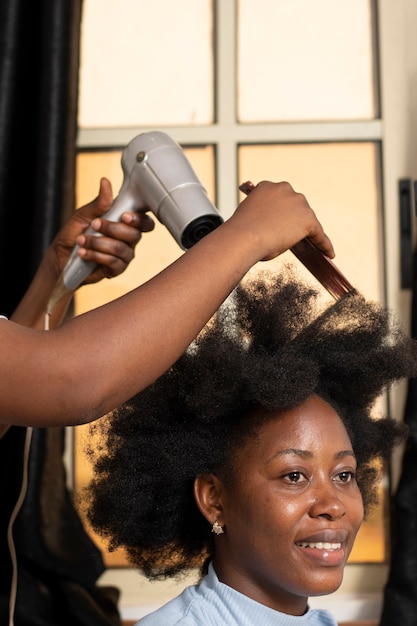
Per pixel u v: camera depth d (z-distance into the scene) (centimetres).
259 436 110
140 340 77
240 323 118
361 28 202
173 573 128
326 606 182
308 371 109
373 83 201
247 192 108
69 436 190
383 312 122
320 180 198
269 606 111
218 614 111
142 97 204
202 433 115
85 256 128
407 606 167
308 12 203
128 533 123
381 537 187
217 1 204
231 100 201
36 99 188
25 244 186
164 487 120
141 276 198
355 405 127
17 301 185
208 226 118
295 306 120
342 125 198
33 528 171
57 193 180
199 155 201
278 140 199
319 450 109
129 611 184
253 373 110
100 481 123
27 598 170
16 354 76
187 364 116
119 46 205
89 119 204
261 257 85
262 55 203
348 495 110
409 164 196
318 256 102
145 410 119
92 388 76
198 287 79
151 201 123
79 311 197
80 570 172
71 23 184
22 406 76
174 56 205
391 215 195
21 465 174
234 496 111
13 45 185
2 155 183
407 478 173
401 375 122
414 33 200
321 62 202
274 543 108
